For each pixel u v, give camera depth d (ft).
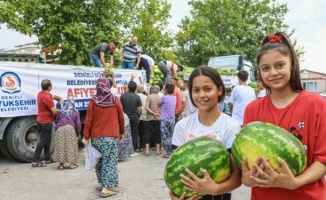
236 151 6.51
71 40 59.98
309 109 6.82
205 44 107.45
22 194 19.44
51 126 26.55
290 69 6.98
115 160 19.26
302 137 6.79
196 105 8.84
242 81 25.22
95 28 62.28
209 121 8.90
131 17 81.00
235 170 7.26
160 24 87.04
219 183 6.99
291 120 6.94
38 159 26.25
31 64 27.40
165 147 29.71
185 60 111.86
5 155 29.45
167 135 29.50
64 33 59.57
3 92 25.66
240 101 23.98
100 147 18.78
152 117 31.17
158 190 20.07
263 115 7.39
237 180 7.22
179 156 7.12
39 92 26.45
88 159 18.83
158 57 86.79
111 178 19.02
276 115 7.16
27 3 46.85
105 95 18.66
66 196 19.08
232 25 114.21
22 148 26.99
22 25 45.09
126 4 72.08
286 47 6.93
